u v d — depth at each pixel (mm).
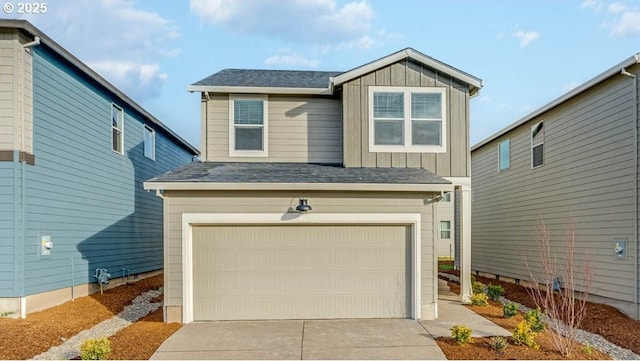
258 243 8977
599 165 10680
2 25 8742
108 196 12906
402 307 9086
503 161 16281
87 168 11656
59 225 10297
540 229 13422
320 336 7684
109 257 12977
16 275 8836
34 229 9328
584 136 11297
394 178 9312
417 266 8992
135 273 15023
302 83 11883
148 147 16469
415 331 7977
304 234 9047
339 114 11719
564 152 12219
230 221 8820
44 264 9688
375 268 9109
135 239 15023
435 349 6926
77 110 11172
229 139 11438
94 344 6277
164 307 8664
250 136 11516
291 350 6941
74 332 8211
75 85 11078
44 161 9727
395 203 9086
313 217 8938
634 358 6918
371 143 10773
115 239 13391
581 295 11289
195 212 8797
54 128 10133
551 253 12758
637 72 9438
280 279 8969
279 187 8719
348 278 9062
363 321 8758
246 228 8977
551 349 6930
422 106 10914
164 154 18219
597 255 10719
